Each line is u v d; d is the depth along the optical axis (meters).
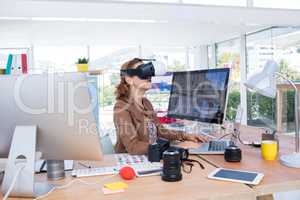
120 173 1.09
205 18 3.97
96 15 3.71
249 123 5.04
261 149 1.33
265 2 3.47
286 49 4.75
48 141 0.99
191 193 0.90
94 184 1.02
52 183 1.04
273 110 4.65
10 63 1.92
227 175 1.05
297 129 1.36
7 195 0.91
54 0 3.04
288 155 1.26
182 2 3.27
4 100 0.95
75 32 5.04
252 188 0.93
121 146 1.55
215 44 6.73
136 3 3.21
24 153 0.95
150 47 6.85
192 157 1.34
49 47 6.34
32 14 3.61
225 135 1.83
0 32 4.86
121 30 4.95
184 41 6.37
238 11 3.62
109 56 6.64
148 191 0.93
